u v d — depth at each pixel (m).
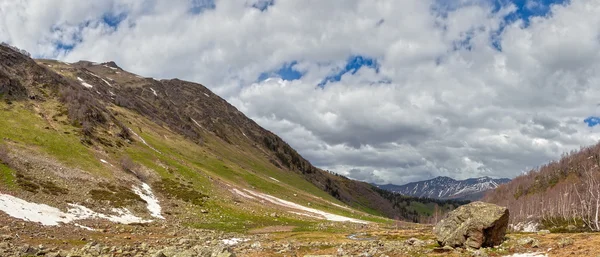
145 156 135.25
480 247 42.59
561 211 164.25
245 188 164.38
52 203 66.81
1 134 94.75
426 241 53.12
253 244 54.22
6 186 66.06
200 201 108.81
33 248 36.44
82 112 138.38
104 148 122.50
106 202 79.94
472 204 47.69
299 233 79.69
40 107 130.38
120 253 38.41
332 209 185.38
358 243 56.41
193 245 51.09
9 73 136.12
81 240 48.06
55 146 102.62
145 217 80.19
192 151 195.75
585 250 34.56
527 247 40.09
